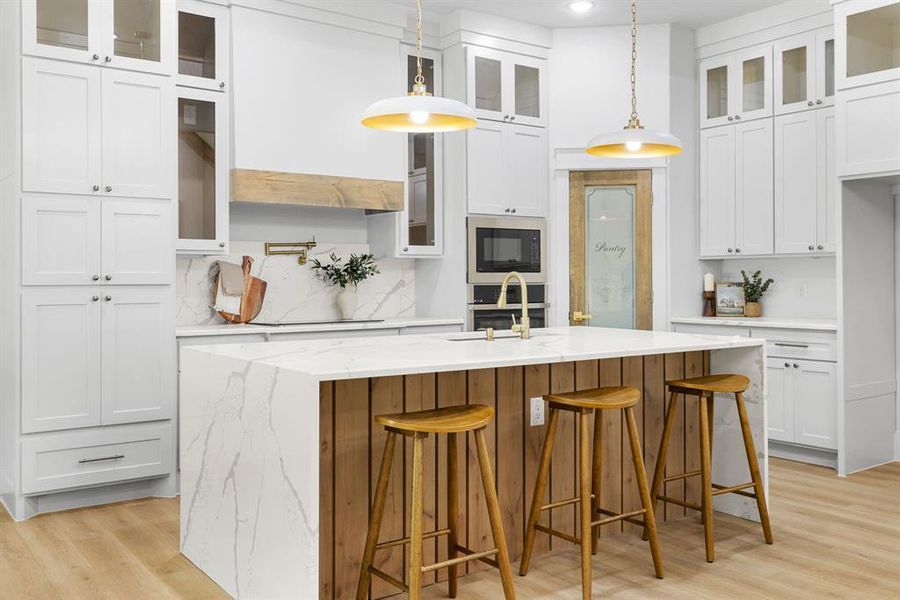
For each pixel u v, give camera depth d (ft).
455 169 17.39
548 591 9.29
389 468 8.40
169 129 13.52
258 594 8.54
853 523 11.79
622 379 11.66
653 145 11.36
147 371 13.29
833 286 16.97
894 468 15.30
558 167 18.25
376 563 9.12
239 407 8.98
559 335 12.37
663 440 11.14
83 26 12.66
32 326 12.22
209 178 14.51
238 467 9.02
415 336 12.10
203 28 14.43
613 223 18.21
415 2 16.44
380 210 16.99
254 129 14.75
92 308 12.75
